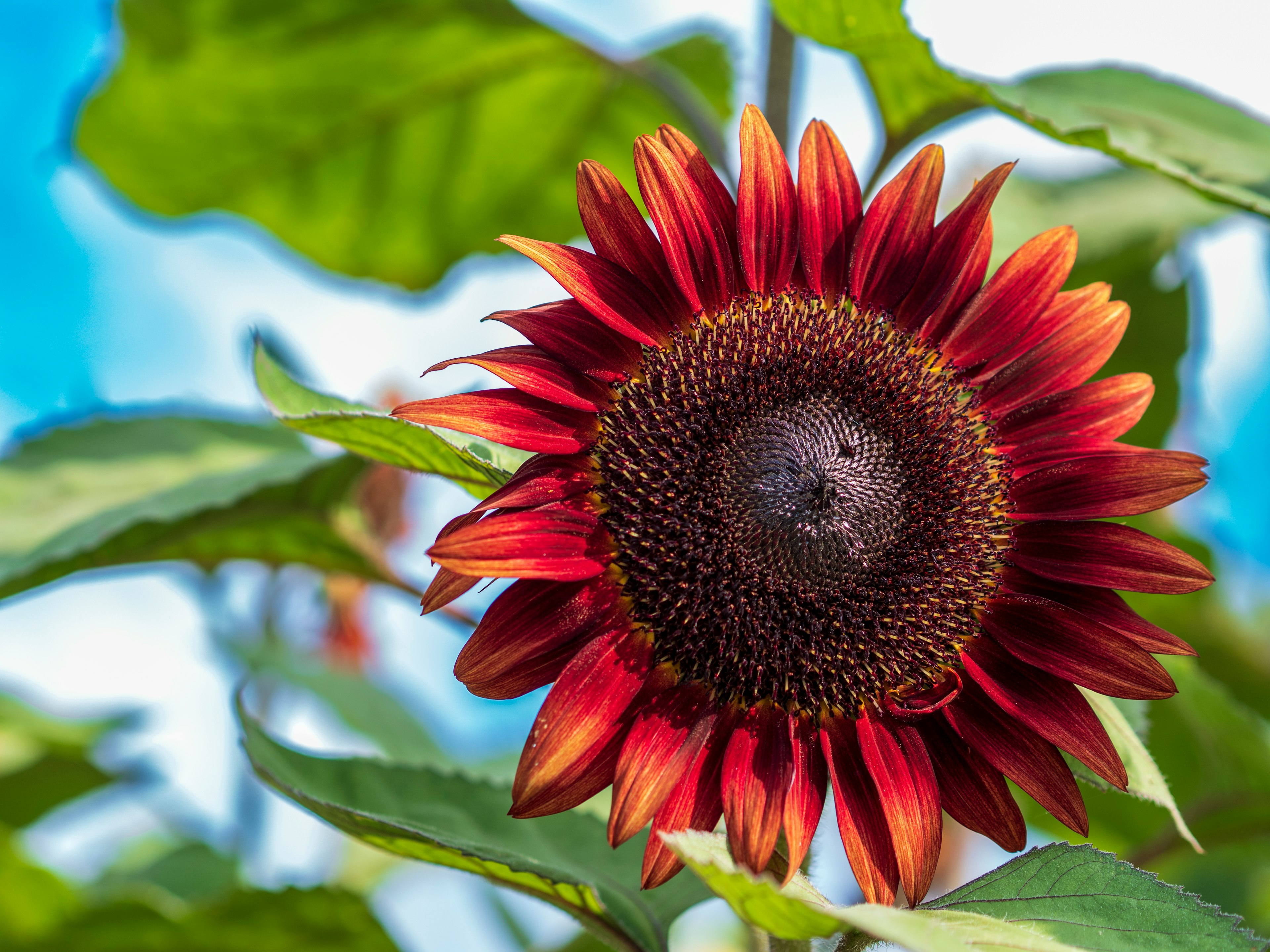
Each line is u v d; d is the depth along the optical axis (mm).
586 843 520
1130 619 463
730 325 477
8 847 570
